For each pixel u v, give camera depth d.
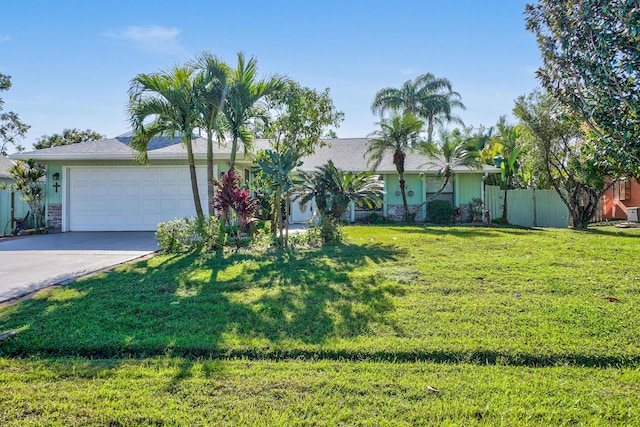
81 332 4.10
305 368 3.37
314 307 4.87
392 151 18.27
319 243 10.47
